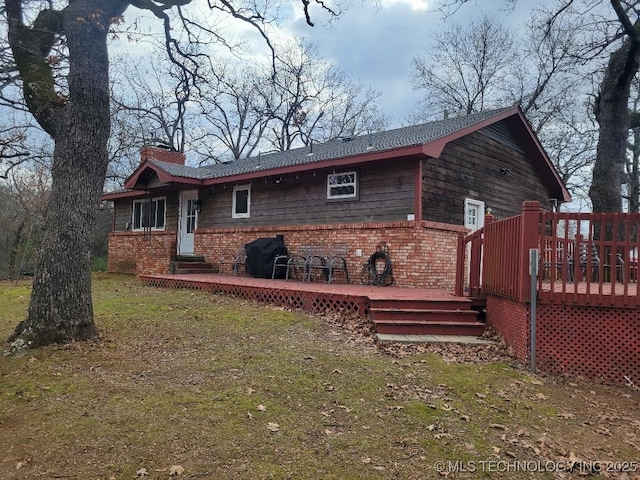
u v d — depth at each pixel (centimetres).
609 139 1116
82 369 495
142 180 1594
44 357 526
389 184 1071
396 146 1001
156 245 1670
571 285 665
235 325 721
